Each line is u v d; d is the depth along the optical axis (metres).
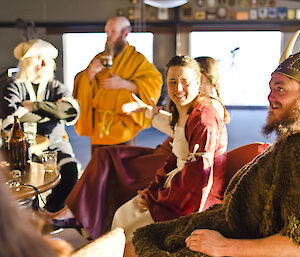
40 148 2.63
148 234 1.49
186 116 2.06
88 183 2.56
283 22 10.98
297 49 1.51
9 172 2.04
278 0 10.98
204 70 2.11
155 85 3.59
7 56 10.91
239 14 10.98
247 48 11.01
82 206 2.53
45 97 3.11
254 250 1.19
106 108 3.56
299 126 1.21
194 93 2.02
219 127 1.96
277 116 1.25
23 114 2.88
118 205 2.59
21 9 10.88
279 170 1.16
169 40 11.04
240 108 11.10
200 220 1.39
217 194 2.03
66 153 3.16
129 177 2.56
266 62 11.01
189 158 1.90
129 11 10.91
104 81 3.46
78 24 10.93
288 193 1.13
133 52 3.67
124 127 3.55
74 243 2.70
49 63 3.08
